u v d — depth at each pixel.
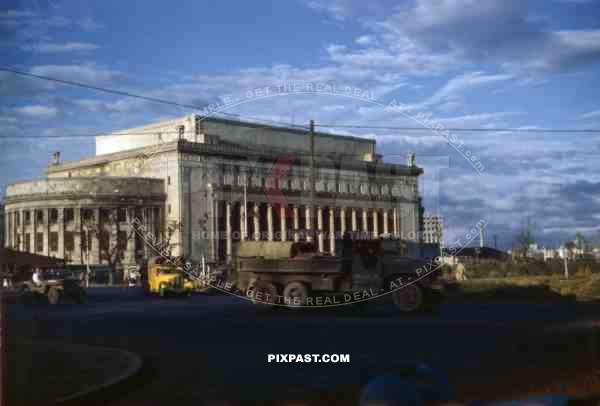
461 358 14.42
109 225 89.88
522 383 11.62
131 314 29.05
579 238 65.50
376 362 13.98
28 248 92.88
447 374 12.41
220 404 10.71
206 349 16.55
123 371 12.41
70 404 10.20
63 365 13.03
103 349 15.23
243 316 25.75
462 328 20.27
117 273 86.38
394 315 25.77
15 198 94.94
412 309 26.39
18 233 94.44
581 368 13.00
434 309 27.56
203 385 12.09
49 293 38.91
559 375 12.30
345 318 24.45
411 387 8.70
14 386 10.94
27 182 94.25
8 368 12.09
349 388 11.04
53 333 20.69
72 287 39.22
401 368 9.25
